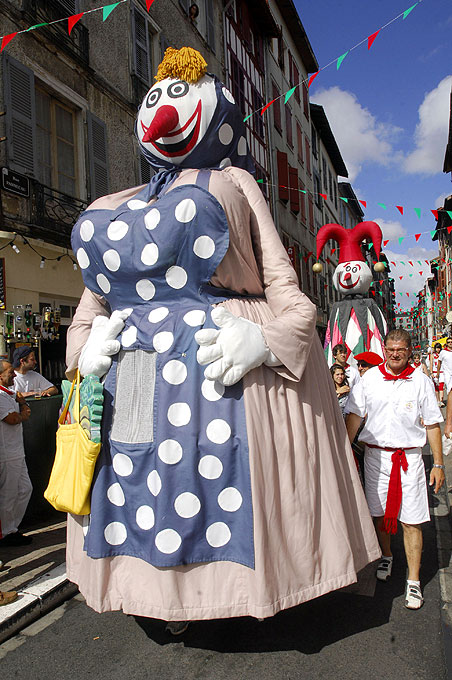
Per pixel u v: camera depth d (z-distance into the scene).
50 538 4.74
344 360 4.93
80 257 3.02
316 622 3.16
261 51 22.05
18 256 9.37
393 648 2.85
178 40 15.14
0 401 4.45
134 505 2.63
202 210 2.65
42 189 9.75
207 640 2.97
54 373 10.55
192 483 2.52
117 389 2.76
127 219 2.79
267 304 3.03
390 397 3.59
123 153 12.61
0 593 3.35
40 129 10.22
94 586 2.63
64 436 2.83
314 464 2.73
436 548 4.46
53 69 10.30
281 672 2.63
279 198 22.33
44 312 9.84
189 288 2.78
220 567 2.53
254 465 2.52
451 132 16.92
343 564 2.64
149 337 2.70
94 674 2.70
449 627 3.05
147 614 2.50
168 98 3.02
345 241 8.49
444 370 10.72
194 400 2.58
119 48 12.58
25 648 3.00
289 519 2.59
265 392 2.66
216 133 3.09
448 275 34.28
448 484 6.18
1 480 4.44
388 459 3.59
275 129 22.80
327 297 32.25
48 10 10.12
